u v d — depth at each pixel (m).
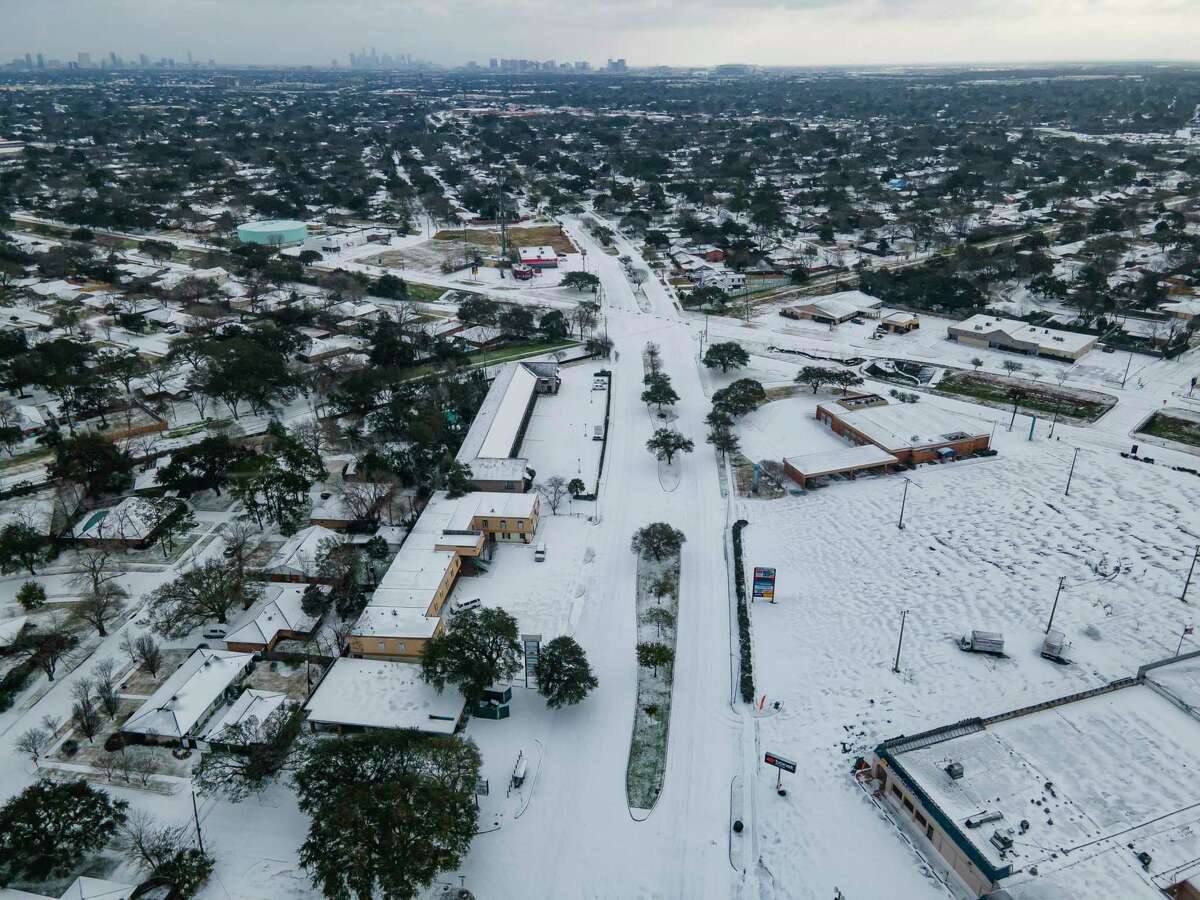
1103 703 73.50
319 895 59.03
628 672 82.94
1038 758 67.25
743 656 84.62
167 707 73.75
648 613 91.75
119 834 63.84
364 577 97.00
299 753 69.31
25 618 89.06
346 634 84.38
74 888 56.81
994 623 88.38
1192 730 69.94
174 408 148.62
